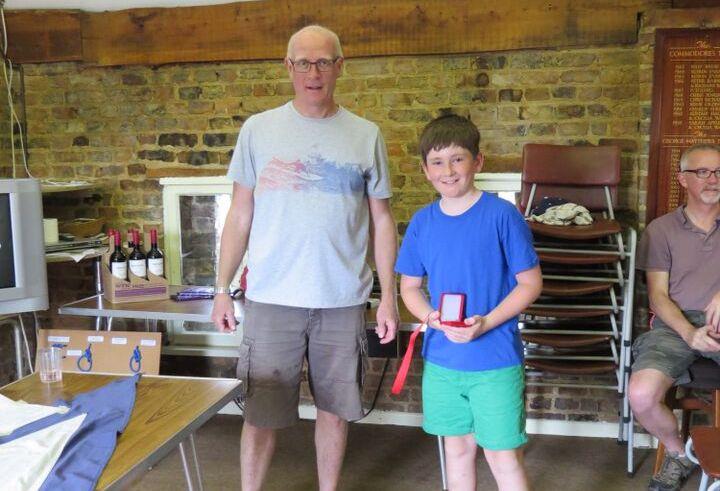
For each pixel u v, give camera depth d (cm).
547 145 303
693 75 296
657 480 270
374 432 339
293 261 212
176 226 355
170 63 342
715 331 253
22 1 346
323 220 211
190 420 147
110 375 183
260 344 218
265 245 215
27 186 259
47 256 299
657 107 300
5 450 126
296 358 220
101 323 362
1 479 116
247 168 221
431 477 290
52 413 147
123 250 358
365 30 321
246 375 220
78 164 357
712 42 293
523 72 318
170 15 335
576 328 307
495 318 193
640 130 305
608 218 301
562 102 316
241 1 329
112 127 353
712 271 271
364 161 217
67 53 345
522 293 195
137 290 309
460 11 314
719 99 296
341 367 220
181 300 310
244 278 323
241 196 226
